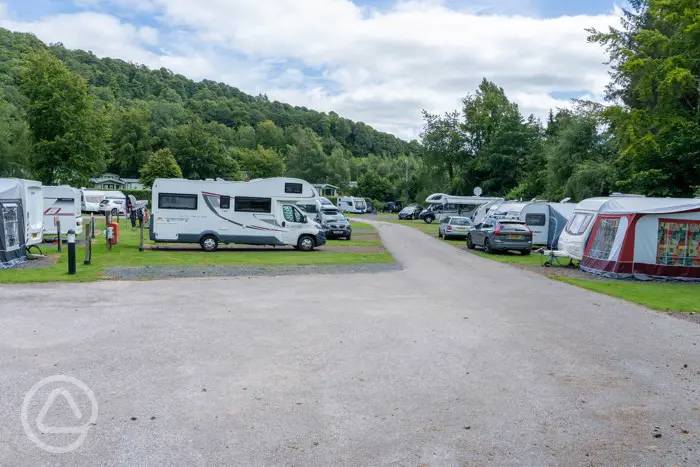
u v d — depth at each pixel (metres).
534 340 8.77
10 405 5.59
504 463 4.54
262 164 108.25
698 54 27.48
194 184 23.97
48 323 9.30
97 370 6.77
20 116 70.62
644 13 34.53
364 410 5.64
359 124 175.50
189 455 4.57
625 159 32.16
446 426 5.27
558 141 45.34
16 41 103.62
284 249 25.78
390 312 10.84
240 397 5.94
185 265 18.27
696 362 7.68
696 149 28.44
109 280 14.66
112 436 4.91
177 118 122.38
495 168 63.38
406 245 29.31
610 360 7.70
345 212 77.75
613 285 16.06
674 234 17.98
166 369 6.87
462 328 9.52
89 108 56.47
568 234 21.83
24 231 19.09
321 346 8.12
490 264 21.23
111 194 56.25
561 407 5.84
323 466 4.42
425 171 72.81
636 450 4.82
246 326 9.34
